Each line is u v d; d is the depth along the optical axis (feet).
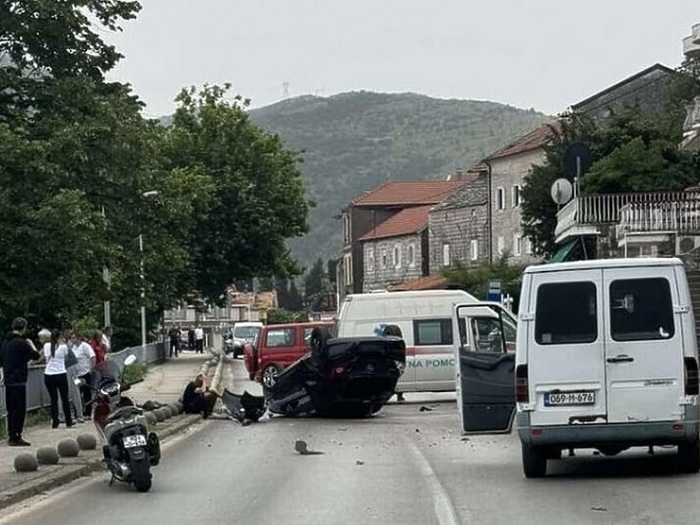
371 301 116.57
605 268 50.90
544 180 191.72
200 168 234.99
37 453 60.39
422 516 42.55
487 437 76.64
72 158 109.29
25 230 105.19
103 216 111.14
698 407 50.52
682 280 50.67
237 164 245.04
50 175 107.04
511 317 84.58
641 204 151.43
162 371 182.50
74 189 109.60
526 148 253.65
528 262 250.16
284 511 44.70
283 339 143.84
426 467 59.41
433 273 304.30
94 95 116.78
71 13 115.55
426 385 114.93
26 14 115.34
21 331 71.15
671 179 162.71
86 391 88.74
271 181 246.88
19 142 105.50
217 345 397.39
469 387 61.77
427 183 376.07
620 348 50.49
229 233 241.96
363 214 369.50
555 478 52.85
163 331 257.34
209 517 43.62
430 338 115.55
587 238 161.68
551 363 50.90
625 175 163.73
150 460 54.70
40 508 48.01
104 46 121.29
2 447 69.77
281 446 74.28
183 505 47.32
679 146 176.76
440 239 301.63
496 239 269.03
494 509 43.78
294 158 252.83
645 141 183.21
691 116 187.42
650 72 242.17
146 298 187.01
